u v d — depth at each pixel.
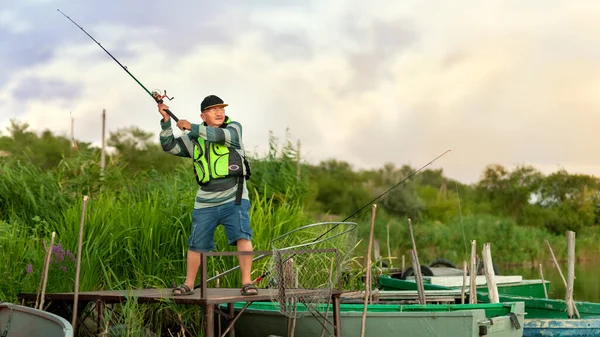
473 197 38.50
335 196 40.62
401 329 6.77
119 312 7.61
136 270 8.52
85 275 8.11
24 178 11.05
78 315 7.27
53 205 10.93
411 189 34.47
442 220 33.97
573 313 8.17
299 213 10.22
